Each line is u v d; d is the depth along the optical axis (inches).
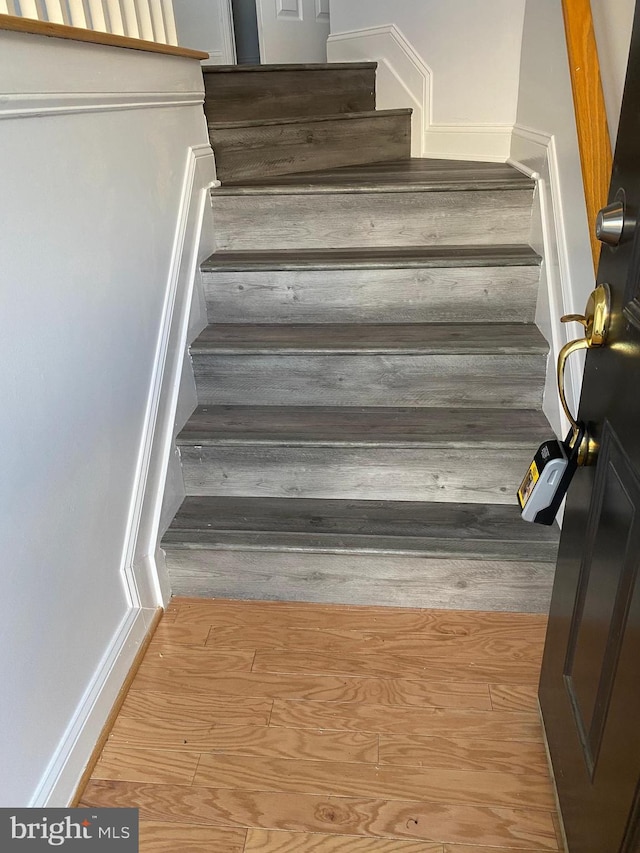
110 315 53.1
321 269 73.0
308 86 96.4
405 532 63.2
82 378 48.6
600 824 35.3
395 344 68.6
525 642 60.6
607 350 35.3
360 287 73.7
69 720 48.7
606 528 35.0
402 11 99.6
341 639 61.6
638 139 31.0
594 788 36.6
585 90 48.4
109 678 54.2
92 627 52.2
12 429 39.4
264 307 76.3
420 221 78.0
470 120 96.3
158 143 63.4
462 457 64.8
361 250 78.3
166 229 65.4
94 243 50.1
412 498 67.9
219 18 129.7
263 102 90.3
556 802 46.6
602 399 36.1
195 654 60.6
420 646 60.6
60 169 44.8
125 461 56.9
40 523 43.3
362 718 53.8
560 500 41.1
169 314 65.4
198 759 51.0
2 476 38.5
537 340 67.8
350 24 109.3
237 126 81.4
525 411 69.4
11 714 40.8
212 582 66.7
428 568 62.6
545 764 49.7
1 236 38.0
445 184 75.7
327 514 66.6
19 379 40.1
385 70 105.3
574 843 40.4
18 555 40.8
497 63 89.4
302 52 125.9
